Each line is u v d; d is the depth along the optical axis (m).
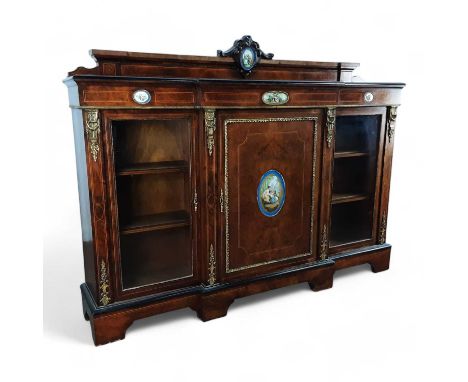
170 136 2.69
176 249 2.78
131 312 2.38
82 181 2.33
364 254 3.18
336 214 3.54
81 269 3.30
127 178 2.63
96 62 2.27
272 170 2.65
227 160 2.47
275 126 2.59
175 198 2.79
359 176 3.31
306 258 2.92
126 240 2.63
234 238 2.61
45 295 2.90
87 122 2.10
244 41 2.54
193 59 2.46
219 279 2.61
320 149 2.80
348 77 3.05
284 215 2.77
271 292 2.99
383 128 3.06
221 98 2.35
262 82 2.42
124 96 2.14
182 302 2.53
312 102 2.66
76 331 2.47
